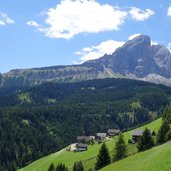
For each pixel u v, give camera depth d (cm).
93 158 18812
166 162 7219
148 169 7400
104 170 10044
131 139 19362
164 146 8762
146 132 13188
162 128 13712
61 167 17138
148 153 9256
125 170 8588
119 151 13638
